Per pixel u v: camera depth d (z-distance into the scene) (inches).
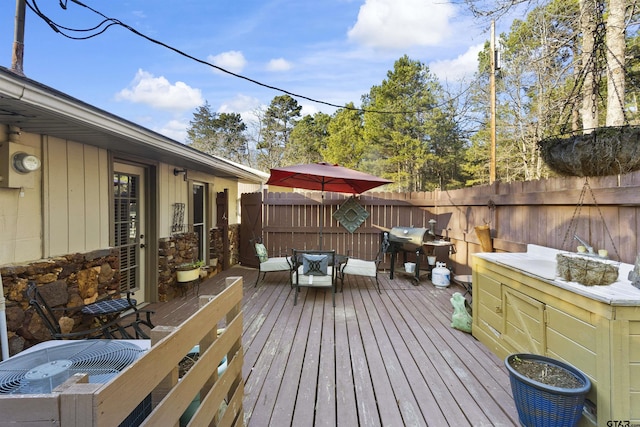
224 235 259.9
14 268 93.8
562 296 77.8
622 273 86.2
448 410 79.2
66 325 111.3
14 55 128.2
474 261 125.1
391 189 622.2
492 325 112.0
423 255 240.8
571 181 116.1
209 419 50.7
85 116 89.5
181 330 43.7
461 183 585.0
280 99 997.2
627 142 80.6
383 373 97.0
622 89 157.9
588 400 70.2
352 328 133.6
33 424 26.7
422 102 569.9
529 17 255.1
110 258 135.0
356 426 73.7
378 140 609.9
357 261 207.6
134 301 113.8
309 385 90.4
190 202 208.1
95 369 52.7
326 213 258.1
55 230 110.1
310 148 919.7
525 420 70.4
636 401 64.4
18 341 94.7
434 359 106.0
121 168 150.2
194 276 185.9
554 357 81.4
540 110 293.9
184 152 151.9
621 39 158.4
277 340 121.0
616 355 64.4
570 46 220.8
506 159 460.4
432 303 169.8
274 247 260.8
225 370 60.7
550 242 126.1
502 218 161.6
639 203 89.1
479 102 461.1
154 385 36.7
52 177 109.1
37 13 120.9
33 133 102.3
